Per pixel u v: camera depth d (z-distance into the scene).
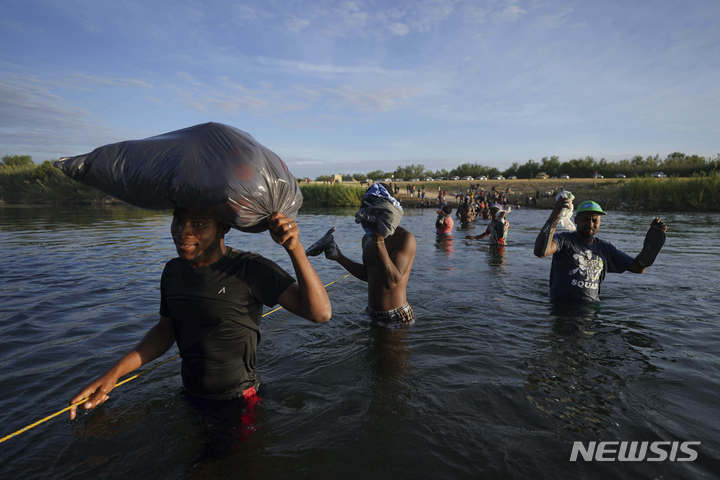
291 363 2.47
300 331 3.08
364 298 4.08
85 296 4.45
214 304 1.69
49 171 45.84
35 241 9.82
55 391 2.17
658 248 3.55
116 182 1.42
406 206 38.00
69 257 7.28
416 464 1.53
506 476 1.46
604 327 3.16
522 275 5.31
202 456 1.58
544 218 21.67
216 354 1.77
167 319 1.96
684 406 1.96
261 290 1.69
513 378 2.27
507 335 2.99
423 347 2.74
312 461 1.55
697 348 2.73
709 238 10.10
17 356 2.71
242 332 1.78
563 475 1.46
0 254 7.64
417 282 4.87
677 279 4.98
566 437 1.70
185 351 1.81
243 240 10.19
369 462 1.55
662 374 2.32
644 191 32.25
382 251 2.81
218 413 1.84
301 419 1.83
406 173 100.50
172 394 2.05
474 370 2.37
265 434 1.72
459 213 14.90
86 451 1.61
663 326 3.19
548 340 2.88
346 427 1.78
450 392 2.10
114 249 8.41
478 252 7.61
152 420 1.81
